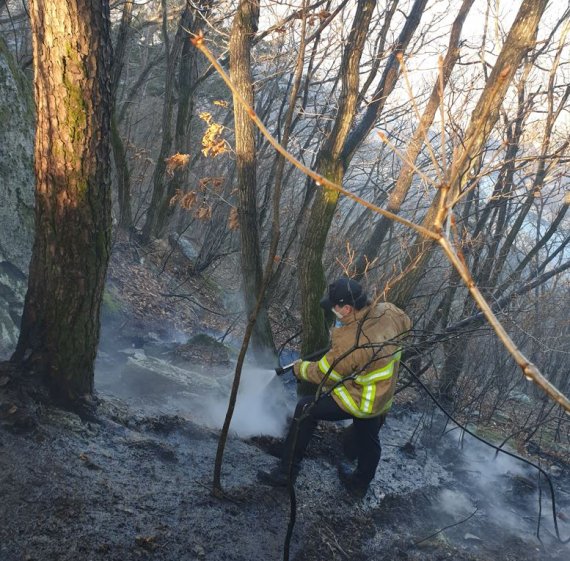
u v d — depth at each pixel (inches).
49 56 132.3
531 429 287.3
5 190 213.6
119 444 151.3
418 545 163.8
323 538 148.4
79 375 154.7
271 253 129.6
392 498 183.5
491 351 299.6
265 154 472.4
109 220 149.8
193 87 423.8
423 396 286.4
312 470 179.3
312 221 207.5
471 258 313.0
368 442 166.2
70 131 136.4
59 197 141.2
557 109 252.4
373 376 149.5
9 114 218.1
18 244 217.5
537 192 243.4
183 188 434.9
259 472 161.6
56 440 140.1
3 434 134.1
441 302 283.4
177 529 128.4
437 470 216.1
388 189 417.7
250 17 214.2
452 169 55.7
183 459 158.7
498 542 176.7
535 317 290.8
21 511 115.5
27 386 147.3
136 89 516.7
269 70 400.2
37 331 149.9
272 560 132.3
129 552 116.3
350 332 148.6
